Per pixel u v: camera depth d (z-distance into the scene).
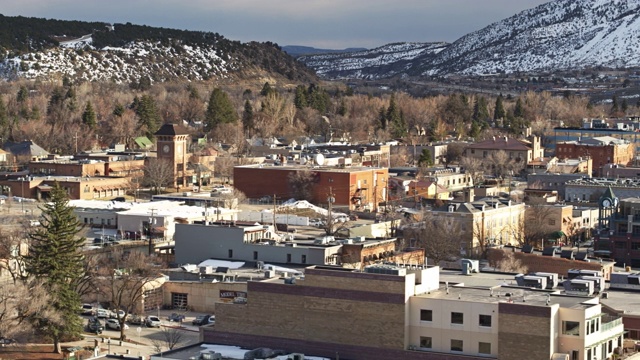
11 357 187.25
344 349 149.12
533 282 163.00
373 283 147.38
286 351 151.50
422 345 146.25
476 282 170.75
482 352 142.88
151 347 192.25
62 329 193.25
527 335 138.25
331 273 149.88
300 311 151.75
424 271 150.88
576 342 139.25
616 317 151.88
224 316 156.62
